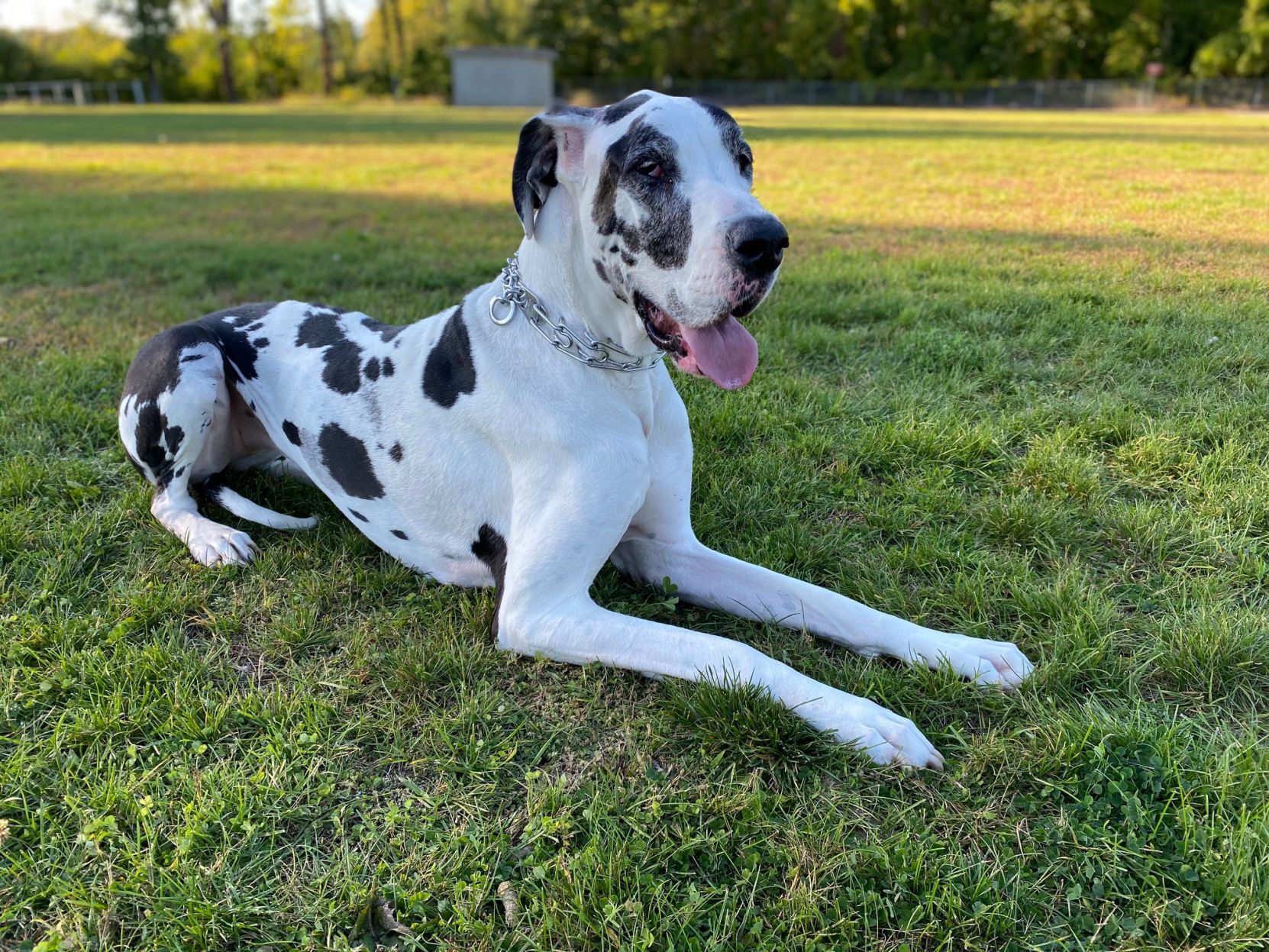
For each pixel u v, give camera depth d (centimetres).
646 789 85
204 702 96
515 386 107
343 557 125
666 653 96
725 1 2072
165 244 318
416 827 82
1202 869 73
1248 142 670
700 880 77
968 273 245
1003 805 82
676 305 93
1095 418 151
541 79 2114
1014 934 71
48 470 146
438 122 1205
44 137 893
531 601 102
